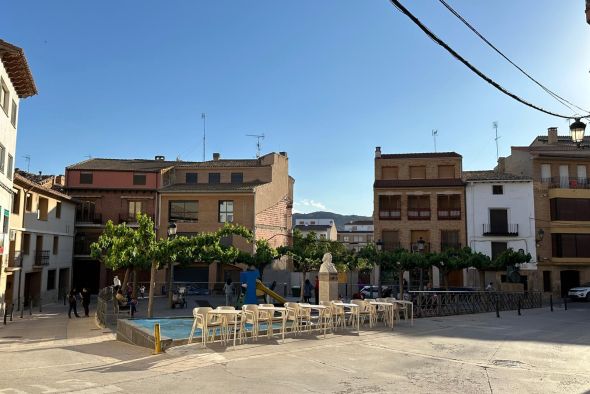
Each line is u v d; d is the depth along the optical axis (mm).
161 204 42375
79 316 26891
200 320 12945
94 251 27875
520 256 31391
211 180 45750
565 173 43594
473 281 41594
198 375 9445
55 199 38125
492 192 43000
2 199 26141
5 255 27938
